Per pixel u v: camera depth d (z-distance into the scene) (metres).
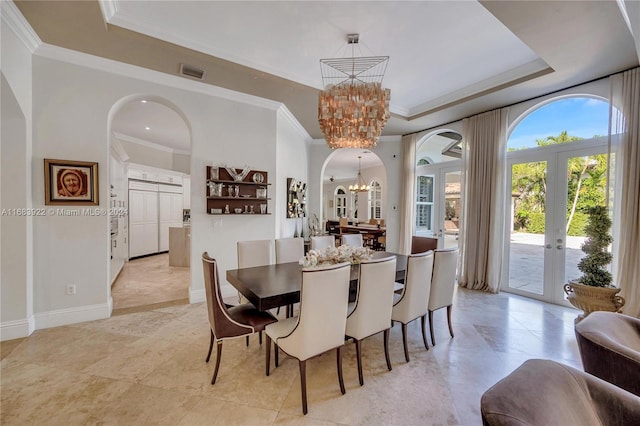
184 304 3.78
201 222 3.89
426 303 2.67
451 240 5.45
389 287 2.29
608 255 2.93
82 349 2.59
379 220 10.17
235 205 4.15
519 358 2.54
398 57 3.27
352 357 2.56
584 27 2.43
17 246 2.77
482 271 4.50
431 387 2.13
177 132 6.57
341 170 11.88
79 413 1.81
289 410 1.87
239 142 4.16
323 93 2.77
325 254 2.93
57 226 3.03
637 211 2.97
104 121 3.24
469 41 2.96
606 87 3.33
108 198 3.30
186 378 2.19
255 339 2.88
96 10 2.40
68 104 3.05
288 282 2.43
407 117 4.93
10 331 2.75
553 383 0.92
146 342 2.74
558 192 3.89
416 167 6.04
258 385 2.12
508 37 2.89
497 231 4.33
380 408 1.90
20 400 1.91
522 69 3.47
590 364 1.40
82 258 3.16
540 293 4.07
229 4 2.45
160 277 5.27
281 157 4.87
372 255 3.43
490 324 3.25
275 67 3.54
